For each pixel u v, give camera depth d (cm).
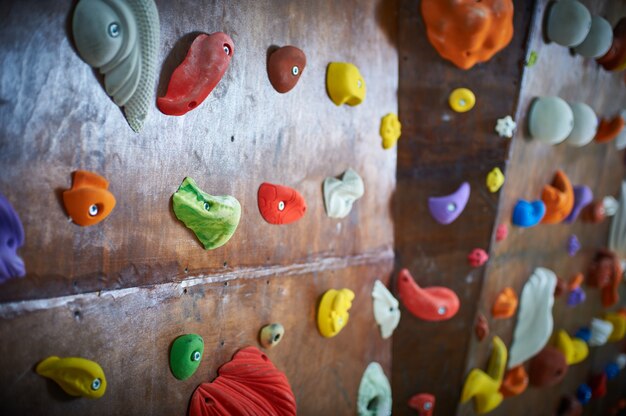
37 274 105
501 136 174
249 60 137
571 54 187
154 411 126
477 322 190
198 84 121
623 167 240
